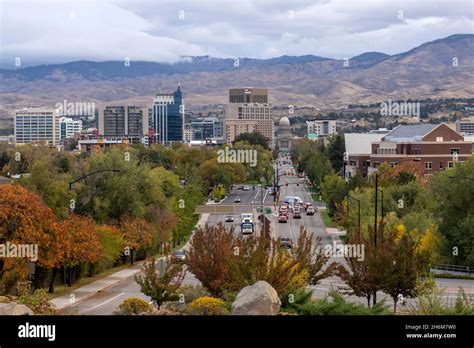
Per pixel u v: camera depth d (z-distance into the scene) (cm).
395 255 5131
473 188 8681
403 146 17038
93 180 9344
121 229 9156
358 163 19762
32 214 6309
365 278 5188
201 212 15712
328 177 16138
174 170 18262
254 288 3716
